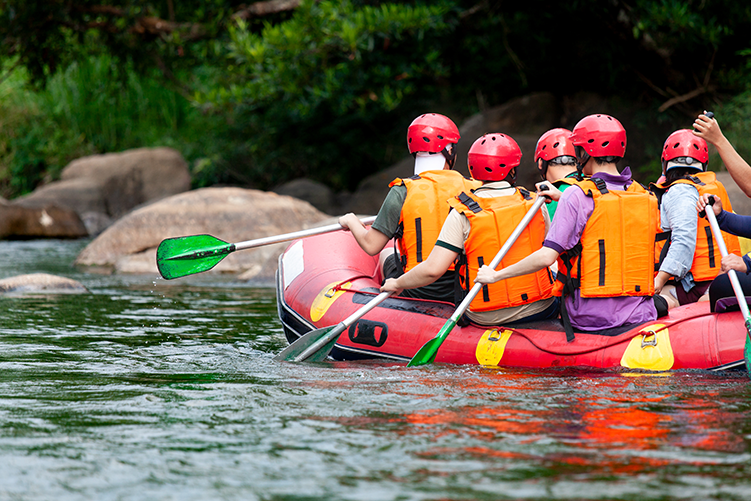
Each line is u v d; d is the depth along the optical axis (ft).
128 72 172.14
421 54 122.42
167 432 23.98
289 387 30.17
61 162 169.78
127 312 53.11
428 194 37.58
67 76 181.27
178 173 152.25
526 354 34.55
